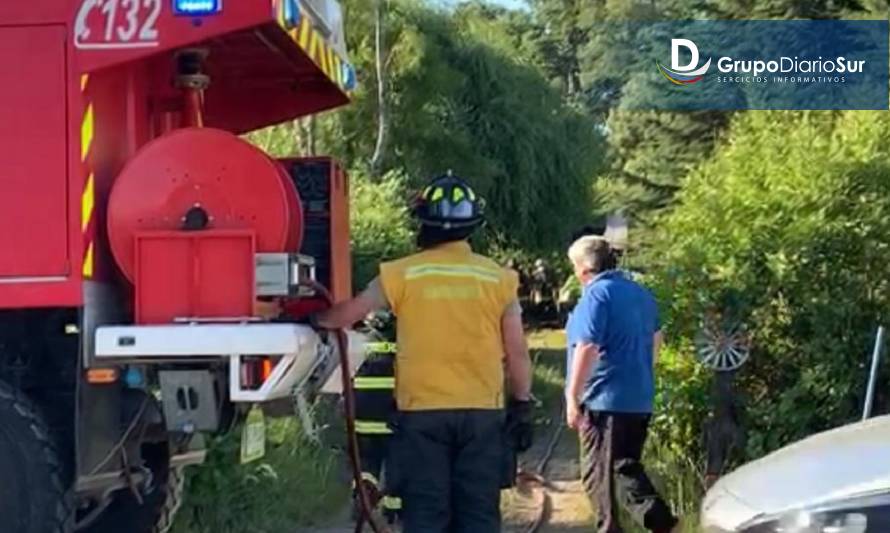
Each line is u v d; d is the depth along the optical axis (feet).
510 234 86.38
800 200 29.27
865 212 29.09
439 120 77.46
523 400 18.69
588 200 89.56
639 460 23.68
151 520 22.15
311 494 29.40
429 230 18.54
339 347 18.75
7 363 18.58
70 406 18.49
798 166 29.68
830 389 28.35
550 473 36.68
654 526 23.43
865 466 15.52
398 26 70.85
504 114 84.89
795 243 28.78
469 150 77.56
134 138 19.08
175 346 17.16
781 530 14.98
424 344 18.11
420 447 18.07
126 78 18.88
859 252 28.86
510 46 87.76
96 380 17.63
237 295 17.60
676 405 28.58
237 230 17.63
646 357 23.61
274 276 17.61
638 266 31.60
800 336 28.86
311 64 21.53
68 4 17.52
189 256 17.66
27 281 17.43
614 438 23.35
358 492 19.81
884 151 30.09
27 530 17.46
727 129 78.95
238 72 22.21
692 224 29.94
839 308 28.50
